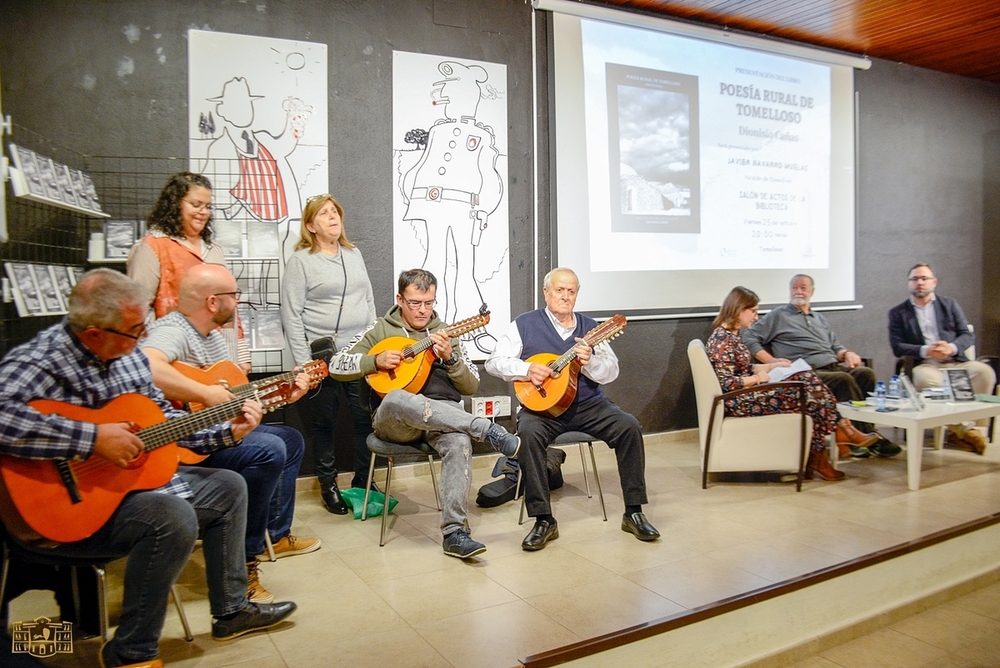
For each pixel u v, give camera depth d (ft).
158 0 10.64
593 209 14.14
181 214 9.09
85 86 10.28
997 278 20.88
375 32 12.09
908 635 8.74
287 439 8.74
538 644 6.70
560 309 10.42
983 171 20.42
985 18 15.43
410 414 8.77
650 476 12.70
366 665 6.36
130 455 5.82
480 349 13.15
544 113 13.69
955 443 14.85
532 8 13.44
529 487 9.38
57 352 5.77
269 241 10.64
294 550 9.00
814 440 12.30
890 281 18.65
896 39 16.76
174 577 6.00
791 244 16.74
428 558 8.87
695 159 15.33
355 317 10.84
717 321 12.51
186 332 7.36
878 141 18.25
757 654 7.91
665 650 7.19
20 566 6.39
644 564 8.66
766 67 16.25
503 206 13.28
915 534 9.71
